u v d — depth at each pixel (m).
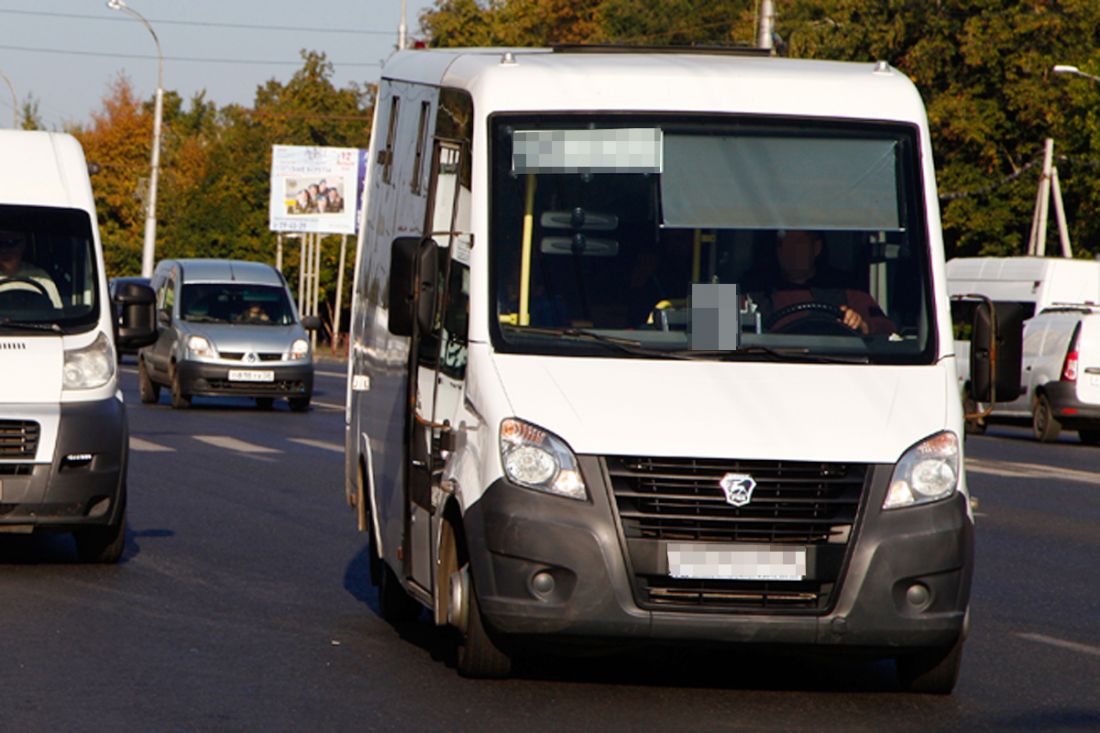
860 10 166.25
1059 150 158.00
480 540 23.28
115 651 26.94
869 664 27.39
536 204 25.14
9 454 34.91
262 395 89.75
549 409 23.31
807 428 23.33
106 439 35.62
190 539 40.91
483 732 21.72
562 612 22.78
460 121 26.30
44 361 35.81
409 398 27.58
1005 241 161.62
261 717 22.39
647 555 22.91
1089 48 157.38
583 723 22.36
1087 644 29.53
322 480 55.72
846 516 23.16
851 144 26.16
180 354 89.69
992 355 24.89
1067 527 48.12
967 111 157.62
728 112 26.06
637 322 24.64
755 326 24.78
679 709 23.47
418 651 27.42
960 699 24.62
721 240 25.28
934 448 23.55
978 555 42.09
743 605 23.03
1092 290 106.12
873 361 24.62
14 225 37.53
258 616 30.62
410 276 24.83
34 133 39.34
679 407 23.42
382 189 33.12
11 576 34.69
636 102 25.88
